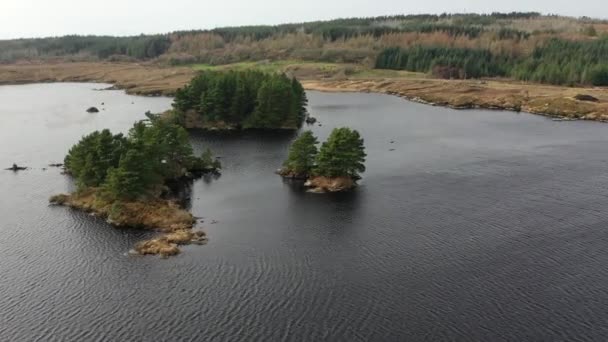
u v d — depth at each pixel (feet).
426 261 304.30
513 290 271.69
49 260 310.24
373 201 402.93
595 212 372.99
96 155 413.80
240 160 527.40
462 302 261.65
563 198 402.31
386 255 312.50
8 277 290.76
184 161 484.74
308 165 463.42
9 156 542.57
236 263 304.30
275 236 341.21
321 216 374.43
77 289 277.85
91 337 238.27
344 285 279.28
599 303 258.78
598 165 489.26
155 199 392.06
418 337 234.58
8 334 240.94
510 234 338.75
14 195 421.59
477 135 631.56
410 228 351.05
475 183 442.09
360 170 444.55
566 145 572.10
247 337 236.22
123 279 287.48
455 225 354.33
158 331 241.55
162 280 286.05
